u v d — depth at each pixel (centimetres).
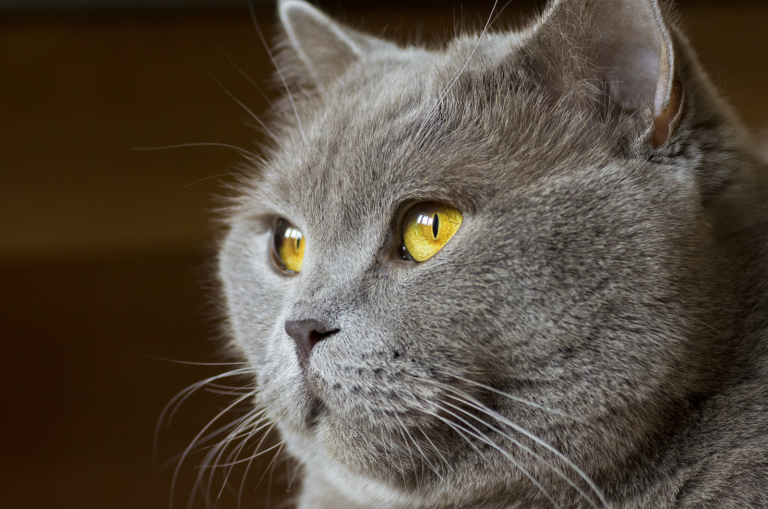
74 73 88
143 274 96
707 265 58
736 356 59
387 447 59
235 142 88
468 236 58
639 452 58
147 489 83
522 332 58
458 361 58
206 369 90
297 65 72
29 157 90
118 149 89
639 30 58
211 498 81
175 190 90
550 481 59
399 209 59
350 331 59
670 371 58
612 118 59
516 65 60
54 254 94
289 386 61
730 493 58
